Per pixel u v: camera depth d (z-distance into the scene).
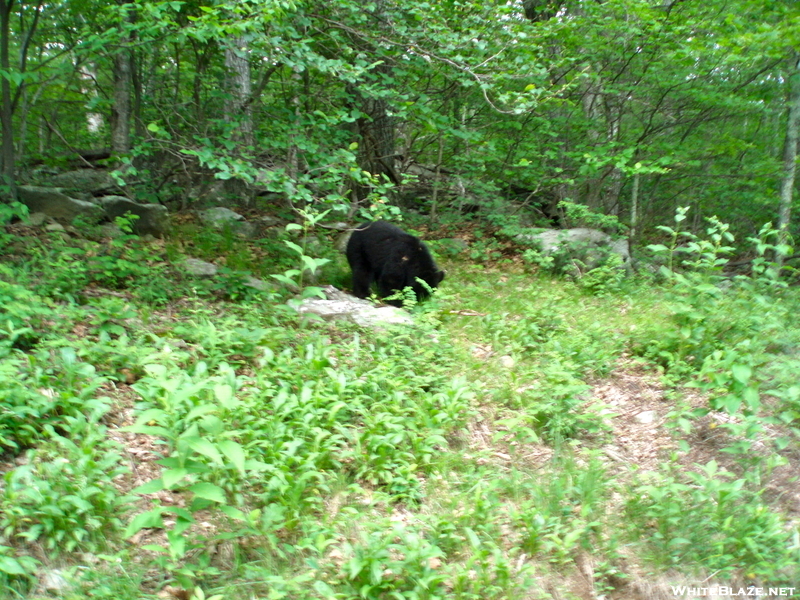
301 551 3.29
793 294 7.38
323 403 4.39
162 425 3.54
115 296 6.31
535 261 9.21
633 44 10.19
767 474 4.08
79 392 4.25
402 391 4.79
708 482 3.74
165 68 11.32
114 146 10.30
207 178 10.66
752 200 11.97
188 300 6.57
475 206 12.44
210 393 4.05
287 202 11.07
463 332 6.46
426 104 8.97
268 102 11.20
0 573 2.87
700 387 4.50
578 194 13.47
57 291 5.97
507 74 7.81
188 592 2.98
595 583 3.29
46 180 10.25
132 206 8.57
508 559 3.35
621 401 5.19
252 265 8.07
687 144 11.21
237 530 3.35
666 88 10.53
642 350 5.92
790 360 4.81
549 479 4.05
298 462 3.79
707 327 5.62
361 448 4.11
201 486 2.87
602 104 12.05
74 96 12.67
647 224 14.61
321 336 5.67
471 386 5.11
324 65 6.85
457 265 9.57
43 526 3.16
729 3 9.65
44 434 3.86
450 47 7.66
